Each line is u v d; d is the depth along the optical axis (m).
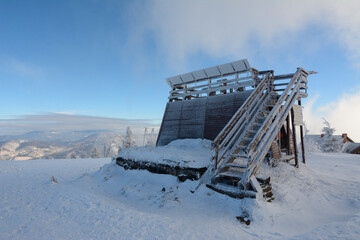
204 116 12.88
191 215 5.73
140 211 6.20
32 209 6.16
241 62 11.54
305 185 7.70
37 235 4.60
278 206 6.07
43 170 13.46
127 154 10.77
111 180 9.80
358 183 8.34
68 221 5.33
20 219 5.46
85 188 8.71
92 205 6.45
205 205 6.25
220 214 5.71
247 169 6.44
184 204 6.43
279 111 8.66
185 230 4.79
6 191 7.98
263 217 5.25
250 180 6.29
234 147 7.98
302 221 5.35
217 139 7.30
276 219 5.28
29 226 5.06
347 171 11.78
